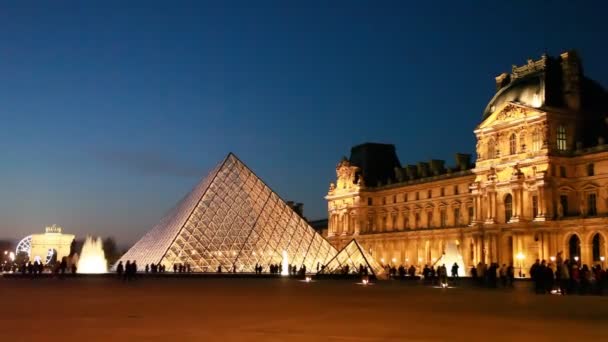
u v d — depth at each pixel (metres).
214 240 115.62
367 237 186.75
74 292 57.00
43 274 111.88
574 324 31.08
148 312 36.03
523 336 26.47
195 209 117.25
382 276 109.25
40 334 26.02
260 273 110.38
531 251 128.75
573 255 125.81
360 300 48.09
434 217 168.75
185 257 112.06
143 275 105.19
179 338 24.97
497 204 138.75
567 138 131.50
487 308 40.84
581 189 128.62
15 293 55.19
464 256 152.75
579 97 134.50
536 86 133.75
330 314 35.66
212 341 24.23
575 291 65.94
